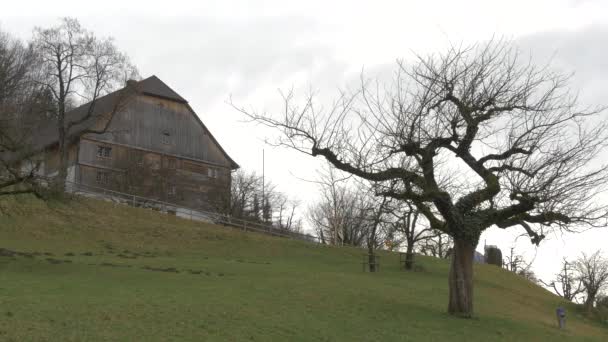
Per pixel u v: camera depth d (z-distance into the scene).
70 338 16.38
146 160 83.88
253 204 88.62
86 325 17.89
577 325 42.34
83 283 26.81
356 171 25.23
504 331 25.98
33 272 31.27
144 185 80.88
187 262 41.72
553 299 55.88
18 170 34.97
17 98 60.38
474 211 26.61
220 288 27.42
